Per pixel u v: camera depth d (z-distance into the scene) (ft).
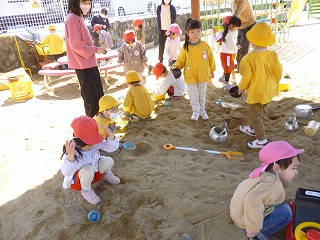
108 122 11.62
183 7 51.26
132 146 12.17
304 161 10.57
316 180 9.48
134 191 9.25
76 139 8.34
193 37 13.41
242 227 7.07
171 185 9.50
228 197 8.74
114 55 23.18
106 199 9.06
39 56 29.50
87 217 8.41
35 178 10.78
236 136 12.88
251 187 6.62
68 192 9.60
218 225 7.72
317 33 38.96
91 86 12.84
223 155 11.46
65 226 8.11
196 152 11.72
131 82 14.78
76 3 11.66
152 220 8.11
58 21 32.81
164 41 25.17
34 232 8.16
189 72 13.92
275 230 7.15
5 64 27.78
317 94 16.46
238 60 22.48
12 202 9.58
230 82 20.16
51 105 19.19
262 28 10.69
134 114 14.84
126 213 8.41
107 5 38.27
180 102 17.28
